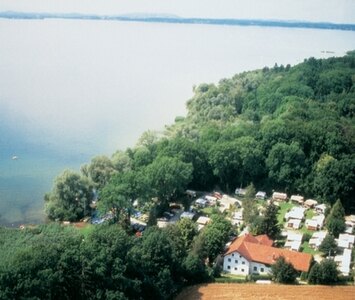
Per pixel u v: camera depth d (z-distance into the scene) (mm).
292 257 161125
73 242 132875
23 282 114750
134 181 192000
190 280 152375
